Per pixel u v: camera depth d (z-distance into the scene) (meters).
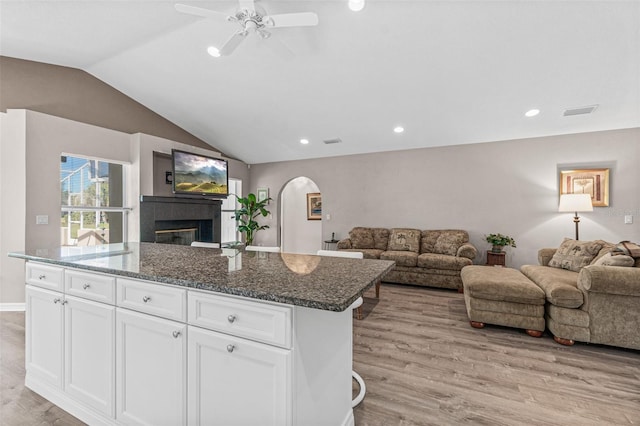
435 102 4.10
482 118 4.36
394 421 1.66
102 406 1.56
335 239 6.21
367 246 5.56
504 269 3.57
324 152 6.14
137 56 3.85
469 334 2.87
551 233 4.62
